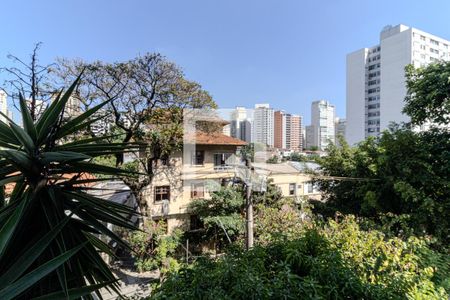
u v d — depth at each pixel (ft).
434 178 20.29
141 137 34.96
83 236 6.43
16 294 4.42
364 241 13.23
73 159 5.72
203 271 8.65
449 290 12.48
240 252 10.51
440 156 20.94
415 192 20.03
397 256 12.07
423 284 10.94
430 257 13.84
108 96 30.94
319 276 8.48
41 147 6.20
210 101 37.37
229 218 39.24
